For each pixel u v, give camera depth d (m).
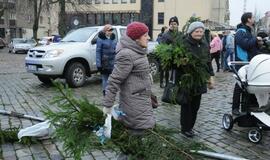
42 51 11.31
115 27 12.08
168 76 5.61
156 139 3.52
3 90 10.74
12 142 5.47
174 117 7.35
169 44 5.48
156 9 67.88
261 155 5.09
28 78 14.03
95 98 9.36
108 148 3.62
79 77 11.59
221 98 9.60
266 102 5.67
